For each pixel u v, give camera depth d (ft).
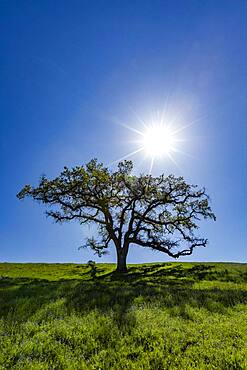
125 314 38.75
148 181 136.26
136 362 25.30
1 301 49.93
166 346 28.17
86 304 44.98
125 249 129.90
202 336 31.04
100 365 24.76
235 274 107.45
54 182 132.26
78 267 150.00
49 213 132.67
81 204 132.36
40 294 55.83
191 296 53.21
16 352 26.96
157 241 131.03
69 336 30.96
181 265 140.56
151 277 103.96
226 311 43.14
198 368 23.86
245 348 27.27
